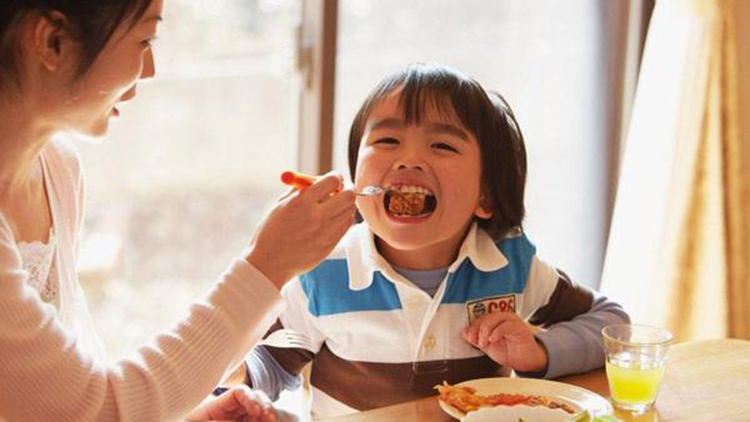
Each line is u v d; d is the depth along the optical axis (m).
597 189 2.76
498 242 1.51
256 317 1.07
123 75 1.00
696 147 2.46
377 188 1.35
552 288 1.53
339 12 2.33
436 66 1.45
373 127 1.40
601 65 2.73
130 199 2.48
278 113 2.38
